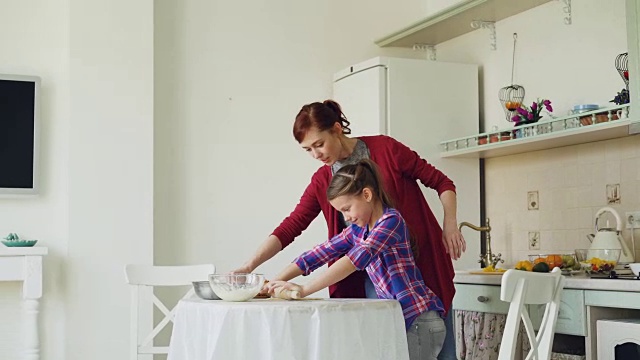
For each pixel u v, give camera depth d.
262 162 4.96
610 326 3.33
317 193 3.19
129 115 4.55
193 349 2.64
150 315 4.52
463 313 4.11
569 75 4.36
